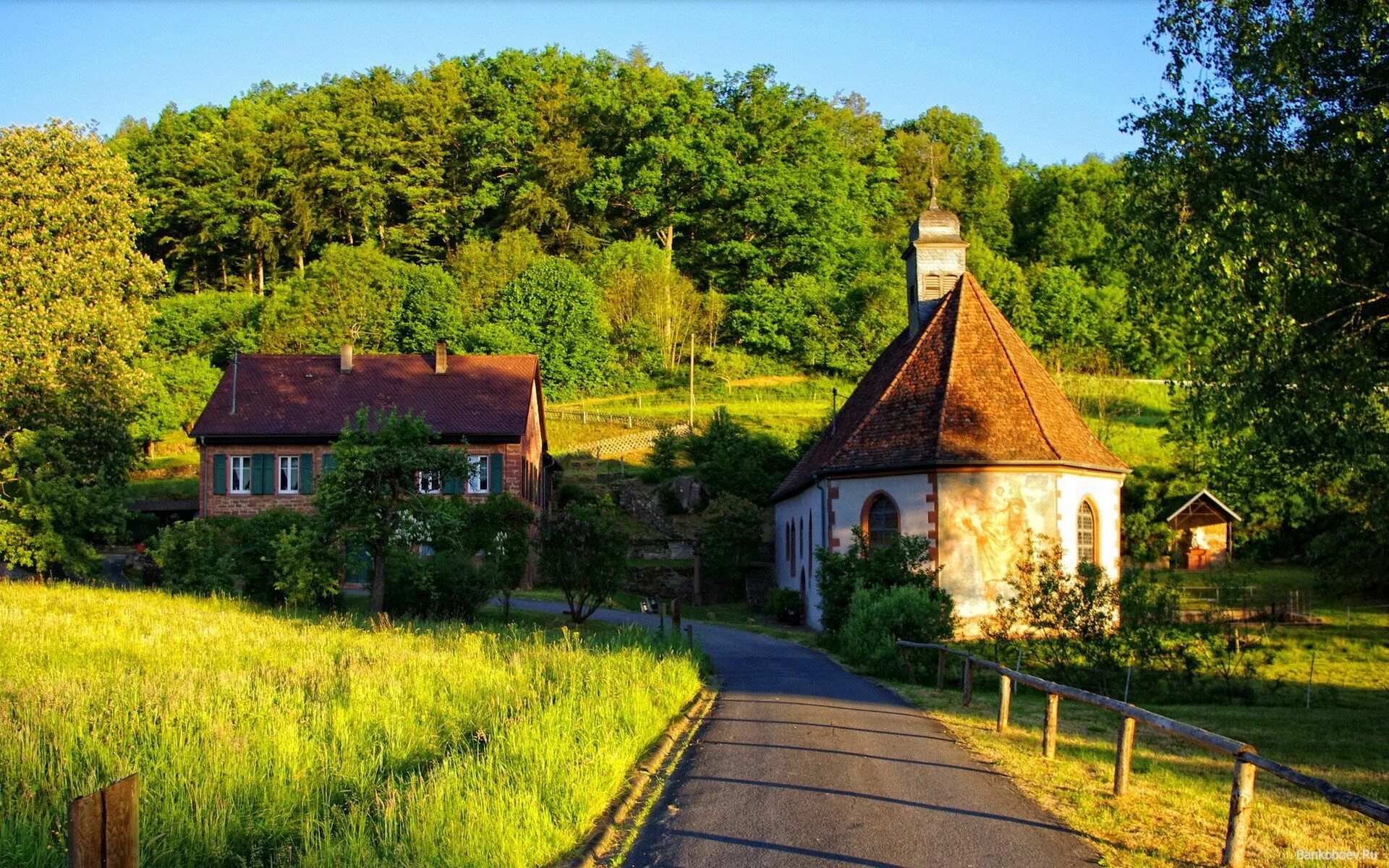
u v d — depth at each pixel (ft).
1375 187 55.42
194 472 193.77
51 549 87.86
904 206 345.10
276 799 28.91
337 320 240.73
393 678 46.47
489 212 310.65
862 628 73.46
